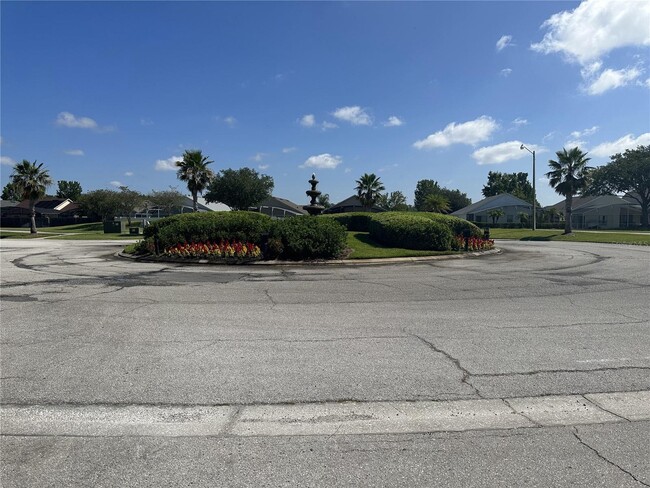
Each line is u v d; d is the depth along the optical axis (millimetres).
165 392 4363
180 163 48062
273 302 8898
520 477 2982
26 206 80438
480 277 12688
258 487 2869
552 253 21625
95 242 33938
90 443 3436
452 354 5504
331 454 3275
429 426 3715
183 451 3312
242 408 4035
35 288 10641
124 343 5961
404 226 19984
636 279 12273
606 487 2877
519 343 5973
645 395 4340
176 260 16938
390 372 4898
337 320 7289
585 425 3732
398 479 2961
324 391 4398
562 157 40656
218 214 19406
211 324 7012
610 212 66625
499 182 105062
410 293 9977
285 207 75750
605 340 6121
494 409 4031
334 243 17141
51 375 4805
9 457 3240
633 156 63719
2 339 6156
